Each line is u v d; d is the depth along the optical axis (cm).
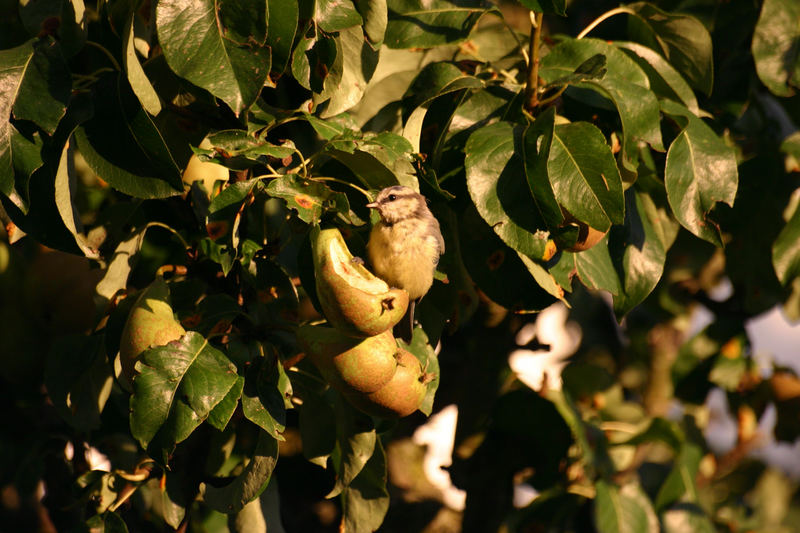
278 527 1469
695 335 2028
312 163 1298
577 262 1334
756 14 1675
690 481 1912
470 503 1866
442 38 1375
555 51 1389
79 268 1480
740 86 1734
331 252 1097
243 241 1182
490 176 1222
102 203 1523
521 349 1830
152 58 1250
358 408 1210
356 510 1388
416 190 1238
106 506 1376
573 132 1231
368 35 1270
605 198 1188
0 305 1480
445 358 1931
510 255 1348
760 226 1811
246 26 1101
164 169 1156
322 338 1159
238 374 1152
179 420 1085
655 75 1466
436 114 1380
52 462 1675
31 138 1123
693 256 1992
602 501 1786
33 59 1141
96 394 1451
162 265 1388
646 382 2277
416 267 1247
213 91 1084
